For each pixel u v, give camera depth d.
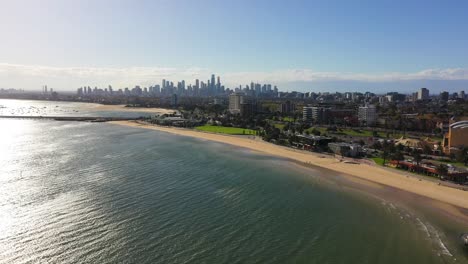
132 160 112.94
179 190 79.75
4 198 70.69
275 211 68.06
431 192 81.94
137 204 69.12
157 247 51.47
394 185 87.94
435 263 49.34
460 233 59.28
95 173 93.31
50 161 108.62
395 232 59.22
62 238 53.56
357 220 64.25
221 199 74.25
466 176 91.88
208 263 47.53
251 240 54.88
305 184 88.38
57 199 70.75
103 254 49.16
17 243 51.78
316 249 52.53
